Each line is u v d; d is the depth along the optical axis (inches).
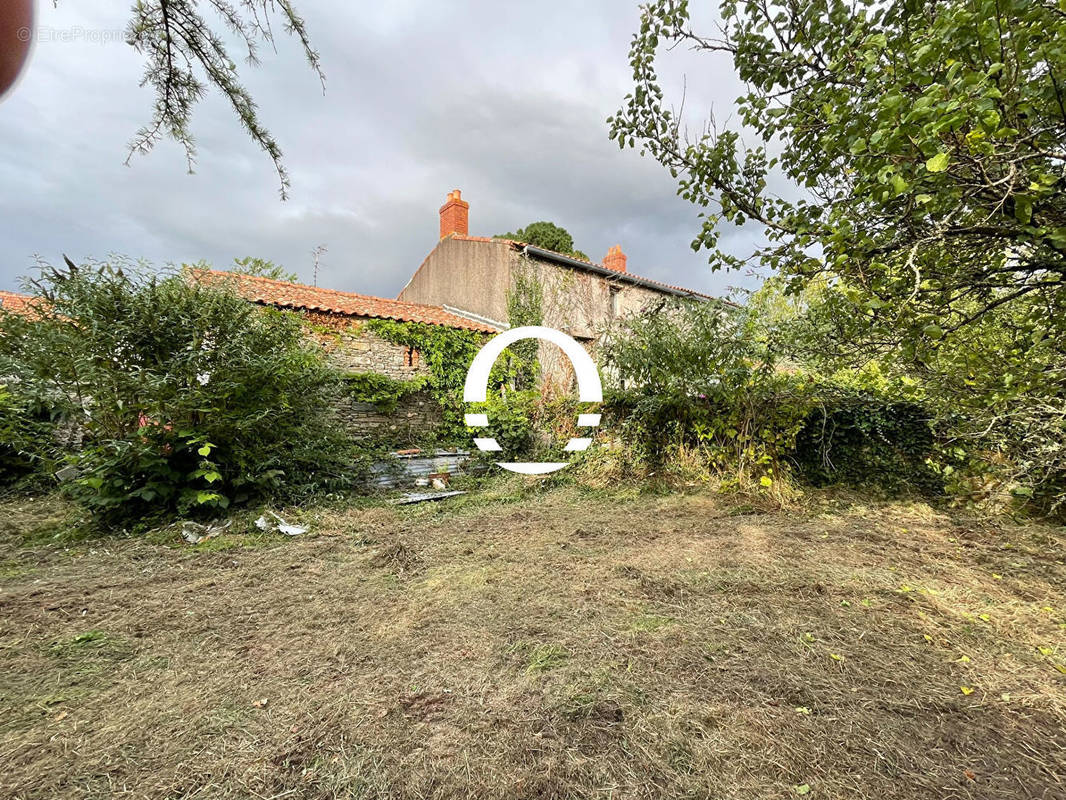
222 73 94.9
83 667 92.7
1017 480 172.9
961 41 64.7
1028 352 120.7
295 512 202.1
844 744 71.3
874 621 109.2
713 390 252.2
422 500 239.8
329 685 86.8
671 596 123.7
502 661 94.1
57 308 176.6
